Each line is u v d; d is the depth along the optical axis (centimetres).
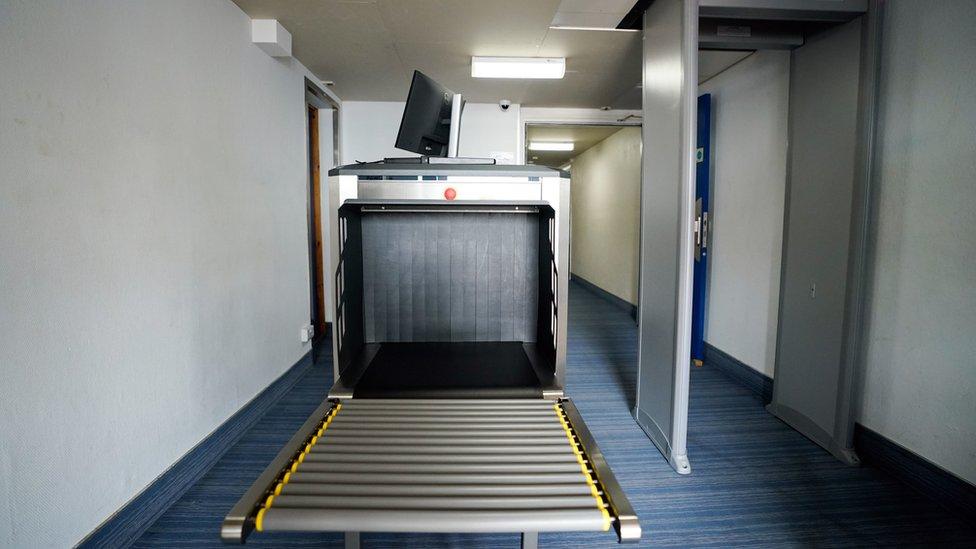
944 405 176
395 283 173
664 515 174
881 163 201
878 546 157
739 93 311
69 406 133
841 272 209
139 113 162
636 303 511
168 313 178
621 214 571
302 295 323
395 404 128
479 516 79
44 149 125
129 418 157
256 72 258
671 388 209
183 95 188
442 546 161
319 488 86
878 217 203
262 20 255
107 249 147
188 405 190
